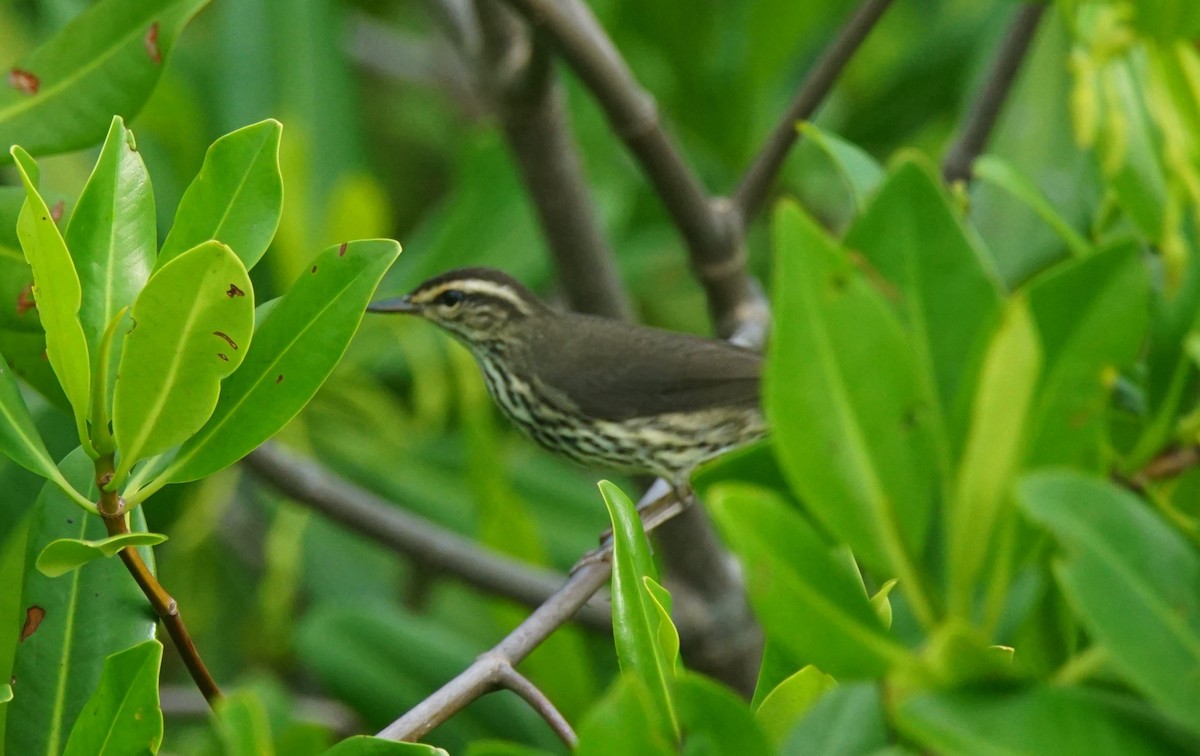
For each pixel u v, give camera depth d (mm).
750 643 14414
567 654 12109
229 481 13773
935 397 5711
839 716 5410
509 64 13312
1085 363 5738
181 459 6645
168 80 13953
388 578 15531
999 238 13297
